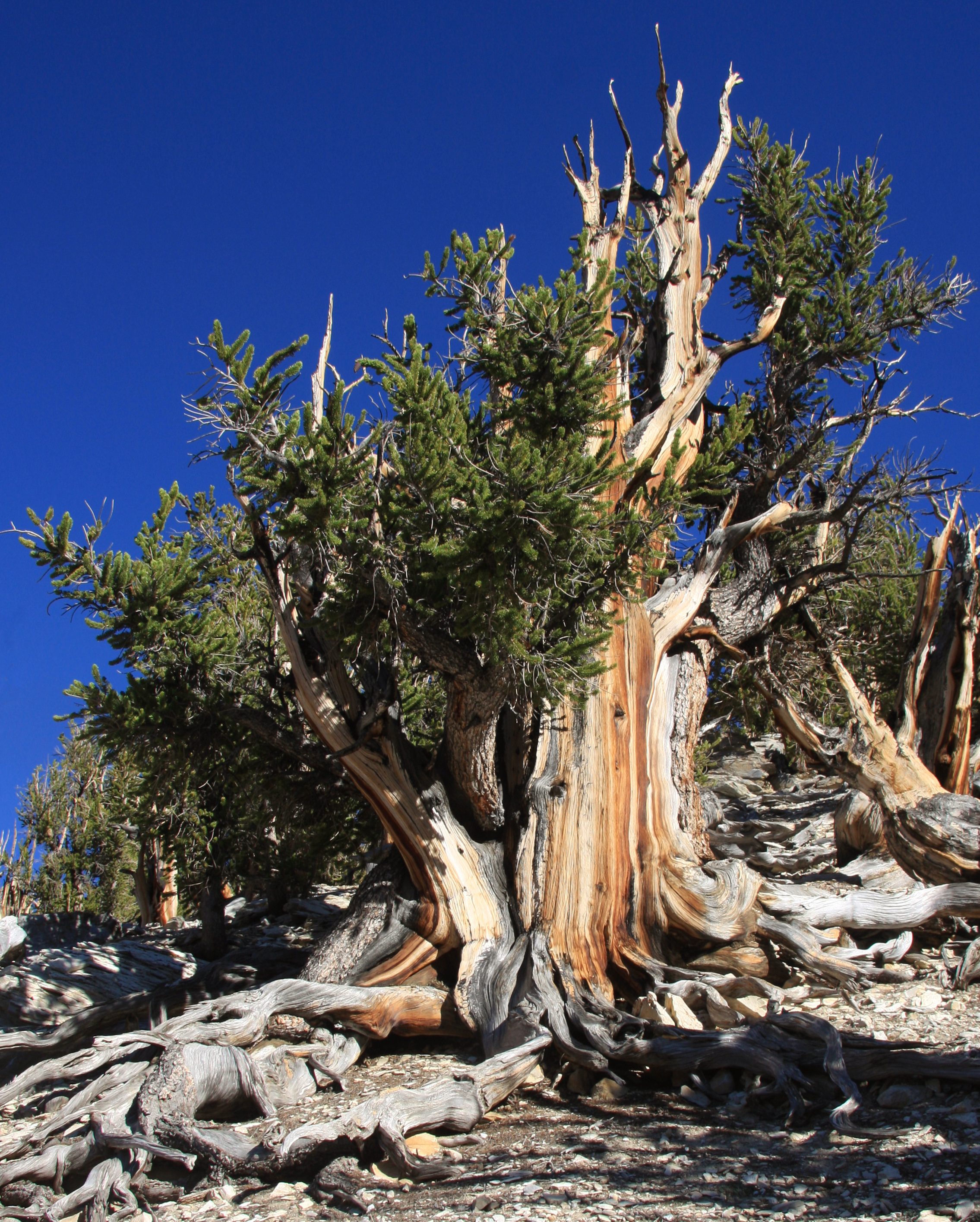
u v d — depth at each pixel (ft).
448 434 27.55
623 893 32.81
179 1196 21.65
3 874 72.02
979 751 48.14
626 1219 18.01
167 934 52.49
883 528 56.39
